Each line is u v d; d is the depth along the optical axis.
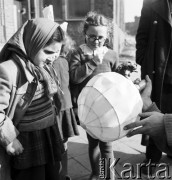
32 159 1.65
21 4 10.45
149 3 2.58
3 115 1.48
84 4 11.23
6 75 1.48
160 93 2.51
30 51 1.58
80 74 2.21
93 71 2.29
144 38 2.70
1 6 8.27
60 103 1.94
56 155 1.80
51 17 2.59
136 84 1.45
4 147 1.54
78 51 2.38
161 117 1.21
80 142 3.57
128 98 1.15
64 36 1.65
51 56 1.64
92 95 1.18
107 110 1.14
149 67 2.54
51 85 1.72
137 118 1.22
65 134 2.31
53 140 1.79
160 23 2.47
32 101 1.63
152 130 1.21
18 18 10.27
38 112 1.65
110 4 10.91
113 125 1.15
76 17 11.35
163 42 2.46
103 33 2.25
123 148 3.34
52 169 1.91
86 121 1.21
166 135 1.18
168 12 2.38
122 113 1.14
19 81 1.54
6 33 8.52
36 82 1.59
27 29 1.59
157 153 2.68
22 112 1.57
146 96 1.41
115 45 12.45
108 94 1.15
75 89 2.40
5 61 1.56
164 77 2.53
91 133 1.26
